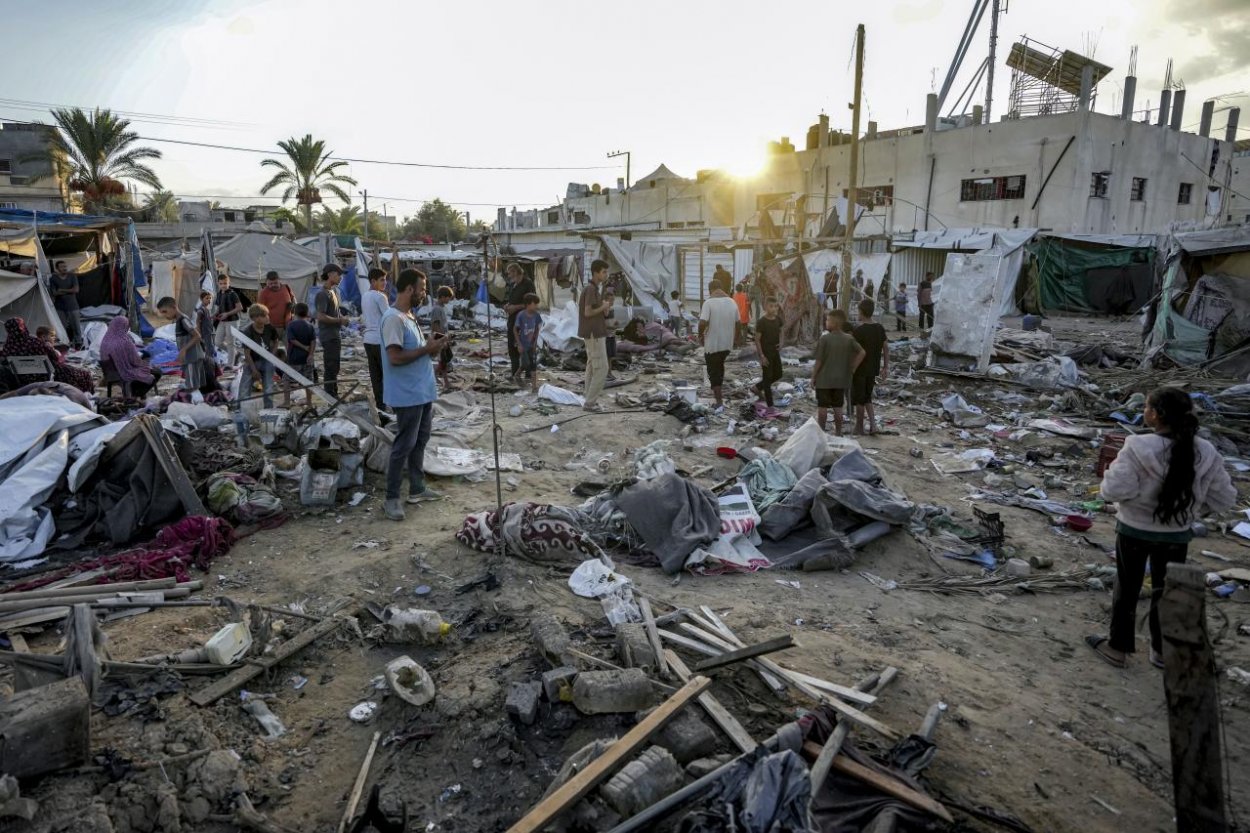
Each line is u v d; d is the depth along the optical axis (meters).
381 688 3.81
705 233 32.84
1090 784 3.35
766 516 5.98
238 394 8.98
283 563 5.32
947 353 14.41
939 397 12.39
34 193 36.41
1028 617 5.04
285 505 6.35
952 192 31.28
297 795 3.15
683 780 3.01
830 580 5.46
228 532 5.60
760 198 35.88
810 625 4.67
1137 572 4.25
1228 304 14.05
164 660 3.87
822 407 9.48
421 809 3.06
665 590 5.07
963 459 8.82
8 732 2.94
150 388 11.08
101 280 18.67
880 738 3.46
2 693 3.62
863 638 4.54
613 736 3.38
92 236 19.62
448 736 3.44
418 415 6.11
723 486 6.59
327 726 3.59
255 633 4.17
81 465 5.78
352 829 2.86
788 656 4.17
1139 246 26.66
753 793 2.67
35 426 6.15
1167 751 3.63
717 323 10.56
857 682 3.97
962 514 7.01
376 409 7.82
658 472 6.53
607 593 4.77
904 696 3.87
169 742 3.30
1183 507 4.00
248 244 21.94
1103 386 13.05
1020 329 22.08
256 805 3.07
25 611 4.30
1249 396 10.80
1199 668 2.44
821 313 17.61
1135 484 4.11
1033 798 3.22
